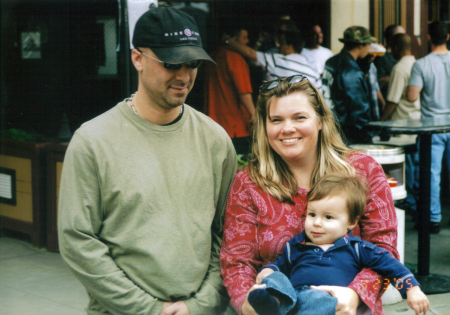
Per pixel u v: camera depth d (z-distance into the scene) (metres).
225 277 1.99
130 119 1.95
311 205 1.93
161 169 1.93
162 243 1.89
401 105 5.90
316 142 2.01
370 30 6.71
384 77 6.74
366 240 1.97
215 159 2.08
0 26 5.42
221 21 5.62
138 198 1.87
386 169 3.87
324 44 6.25
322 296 1.72
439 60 5.43
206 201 2.02
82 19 5.24
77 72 5.35
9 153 5.14
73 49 5.32
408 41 5.82
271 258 2.00
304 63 5.70
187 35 1.86
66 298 3.80
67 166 1.88
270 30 5.70
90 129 1.90
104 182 1.86
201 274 2.00
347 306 1.74
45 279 4.19
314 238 1.93
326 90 5.47
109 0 5.05
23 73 5.47
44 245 5.01
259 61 5.70
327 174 1.96
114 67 5.23
